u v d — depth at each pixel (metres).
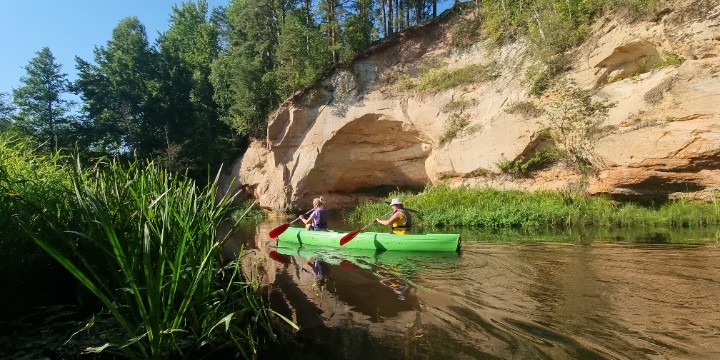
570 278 4.96
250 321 3.86
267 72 22.73
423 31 20.52
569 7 14.79
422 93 18.80
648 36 12.05
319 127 20.22
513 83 16.06
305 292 4.95
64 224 4.09
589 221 10.77
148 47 31.55
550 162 13.96
